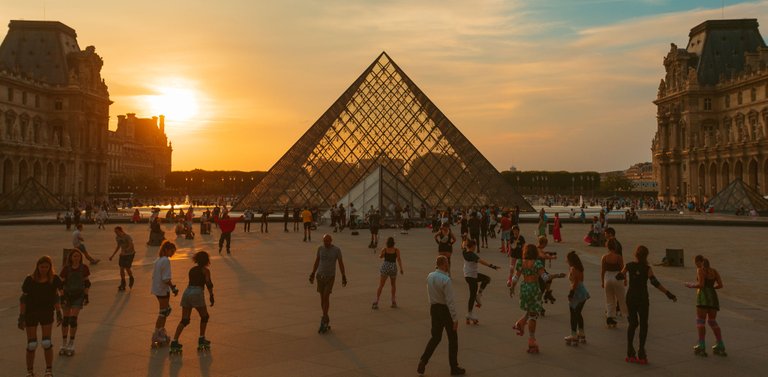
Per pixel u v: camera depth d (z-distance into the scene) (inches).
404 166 3257.9
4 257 1414.9
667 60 6589.6
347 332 639.8
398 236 2073.1
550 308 782.5
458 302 817.5
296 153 3307.1
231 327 662.5
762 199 4077.3
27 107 6043.3
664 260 1301.7
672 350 576.7
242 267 1198.9
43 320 479.5
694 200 5821.9
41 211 3983.8
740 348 584.1
